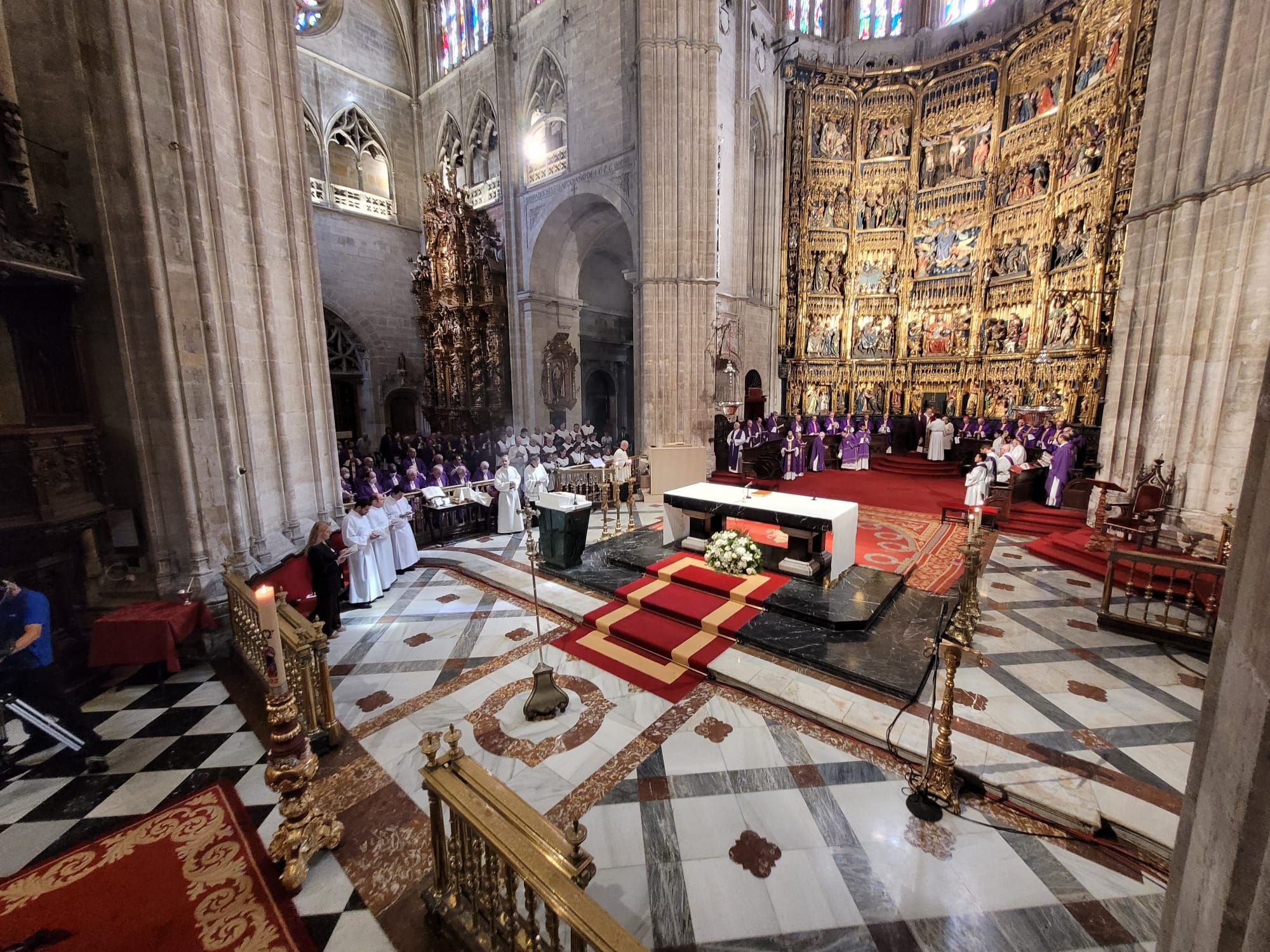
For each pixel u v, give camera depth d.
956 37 19.98
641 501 14.32
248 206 7.45
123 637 5.78
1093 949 2.99
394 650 6.62
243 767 4.60
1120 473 9.76
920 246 20.59
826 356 21.97
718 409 18.00
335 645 6.75
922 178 20.45
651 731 4.96
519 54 19.25
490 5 20.39
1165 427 8.75
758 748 4.71
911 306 20.91
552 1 17.78
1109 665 5.83
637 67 15.16
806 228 21.33
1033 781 4.11
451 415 22.52
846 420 20.50
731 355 18.08
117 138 5.96
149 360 6.30
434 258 21.52
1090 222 15.52
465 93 22.03
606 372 25.38
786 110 20.73
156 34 6.12
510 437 17.88
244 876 3.51
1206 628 6.02
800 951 3.01
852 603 6.97
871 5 21.64
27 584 5.77
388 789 4.30
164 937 3.10
